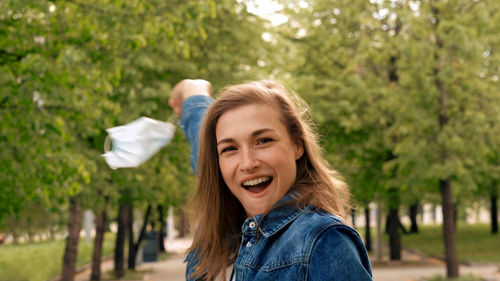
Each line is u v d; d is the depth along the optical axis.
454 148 15.34
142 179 13.68
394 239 25.45
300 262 1.30
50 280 19.80
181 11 9.05
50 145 8.97
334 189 1.57
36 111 8.59
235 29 14.13
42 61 7.96
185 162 14.51
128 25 8.70
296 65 17.95
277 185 1.47
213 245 1.76
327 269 1.26
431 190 20.58
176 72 13.19
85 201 14.30
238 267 1.51
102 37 8.67
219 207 1.76
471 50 14.91
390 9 16.67
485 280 17.06
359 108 18.12
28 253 27.00
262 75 13.45
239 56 14.55
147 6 8.56
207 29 13.67
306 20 19.69
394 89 16.89
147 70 12.88
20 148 8.82
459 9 16.19
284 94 1.53
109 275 21.88
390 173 19.42
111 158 1.71
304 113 1.64
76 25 8.84
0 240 38.62
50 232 39.97
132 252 23.98
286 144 1.48
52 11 8.70
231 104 1.48
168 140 1.76
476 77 15.82
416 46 15.66
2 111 8.45
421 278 18.27
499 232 36.91
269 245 1.45
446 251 17.28
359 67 19.81
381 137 18.81
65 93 8.46
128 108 12.03
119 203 16.08
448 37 15.12
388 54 17.59
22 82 8.30
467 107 16.28
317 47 19.75
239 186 1.49
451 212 17.25
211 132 1.66
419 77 15.89
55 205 9.97
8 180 9.01
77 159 9.24
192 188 2.07
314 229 1.32
